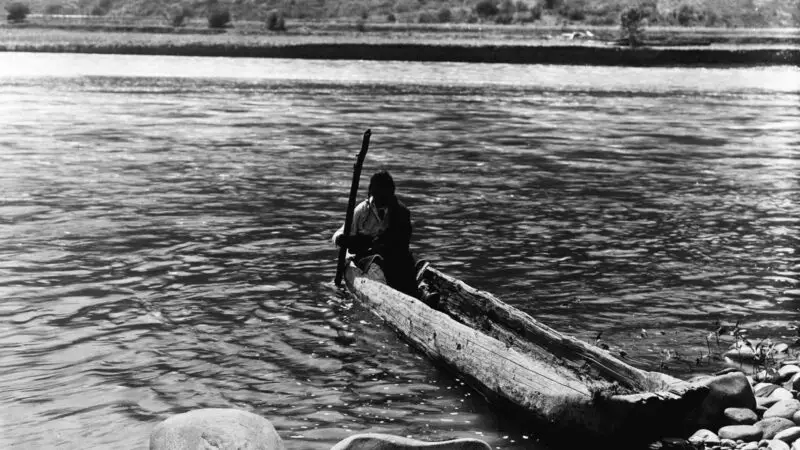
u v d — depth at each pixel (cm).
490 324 722
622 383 582
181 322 773
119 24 8750
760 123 2673
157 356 692
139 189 1394
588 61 5409
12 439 548
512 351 615
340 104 2944
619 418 525
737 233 1173
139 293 851
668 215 1288
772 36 8344
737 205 1376
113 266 941
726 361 705
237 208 1267
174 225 1144
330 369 677
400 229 866
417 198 1385
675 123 2636
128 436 556
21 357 680
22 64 4231
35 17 9594
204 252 1011
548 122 2588
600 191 1480
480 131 2334
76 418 580
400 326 741
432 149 1970
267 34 7544
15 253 981
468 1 11969
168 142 1972
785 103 3344
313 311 810
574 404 545
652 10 11500
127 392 623
